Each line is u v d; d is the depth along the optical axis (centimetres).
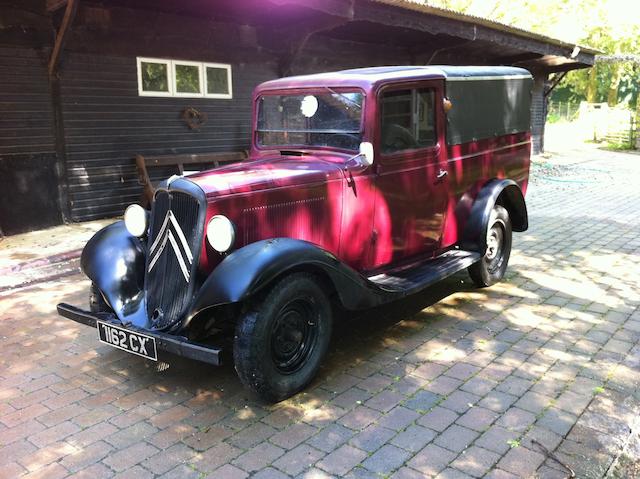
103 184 852
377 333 455
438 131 475
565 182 1373
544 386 366
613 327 463
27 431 326
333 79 432
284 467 288
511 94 567
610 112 2747
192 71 937
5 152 750
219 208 342
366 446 304
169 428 326
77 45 793
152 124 895
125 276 394
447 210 500
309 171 389
